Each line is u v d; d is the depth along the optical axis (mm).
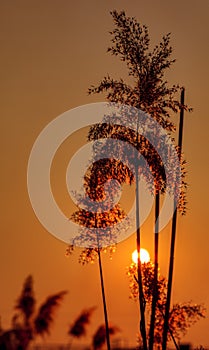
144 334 29266
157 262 30484
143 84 29812
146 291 31844
